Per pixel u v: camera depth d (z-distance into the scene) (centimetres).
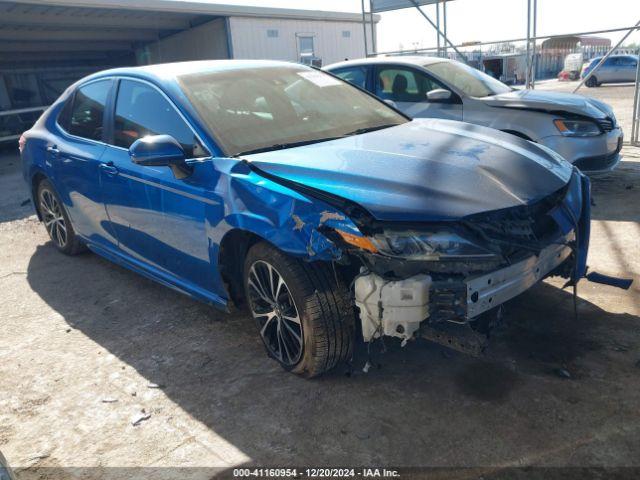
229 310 321
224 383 291
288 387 281
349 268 264
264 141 314
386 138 317
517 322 325
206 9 1526
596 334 306
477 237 232
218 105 333
